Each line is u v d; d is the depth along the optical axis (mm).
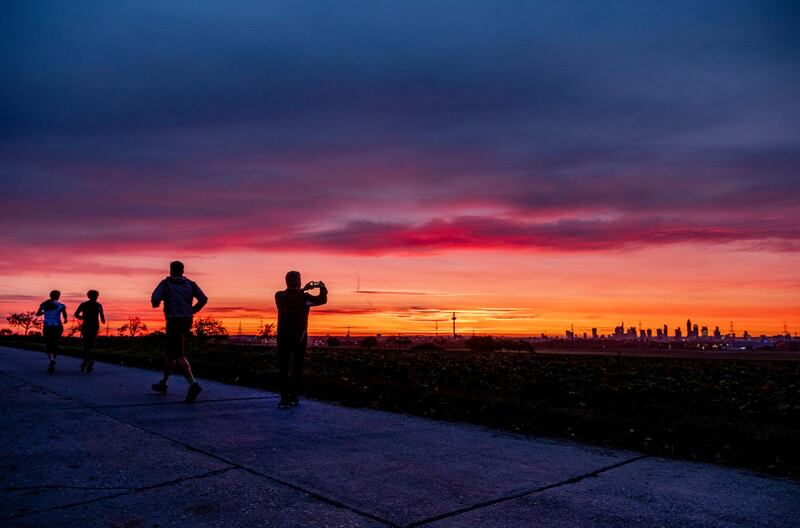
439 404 6648
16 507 3090
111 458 4129
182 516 3014
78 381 8594
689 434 5031
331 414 6234
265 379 8820
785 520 3123
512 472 4020
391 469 4020
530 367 12516
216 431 5148
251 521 2961
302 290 6938
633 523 3043
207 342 24578
